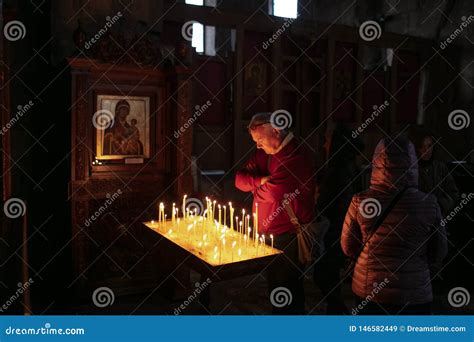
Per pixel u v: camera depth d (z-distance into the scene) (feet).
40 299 15.67
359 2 32.45
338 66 26.12
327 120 25.50
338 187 12.96
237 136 23.08
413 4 29.73
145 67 15.07
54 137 15.62
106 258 15.19
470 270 16.62
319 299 15.69
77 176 14.34
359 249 9.20
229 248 11.05
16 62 15.46
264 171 12.33
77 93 14.06
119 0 16.53
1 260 12.13
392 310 8.30
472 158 26.66
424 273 8.36
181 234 12.35
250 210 22.40
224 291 16.35
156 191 15.75
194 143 22.43
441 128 28.27
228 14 22.50
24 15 15.69
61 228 15.26
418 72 28.76
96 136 14.62
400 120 28.55
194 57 22.24
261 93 23.80
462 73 27.25
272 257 10.46
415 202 8.29
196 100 22.41
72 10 15.81
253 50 23.52
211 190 22.53
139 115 15.29
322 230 11.69
